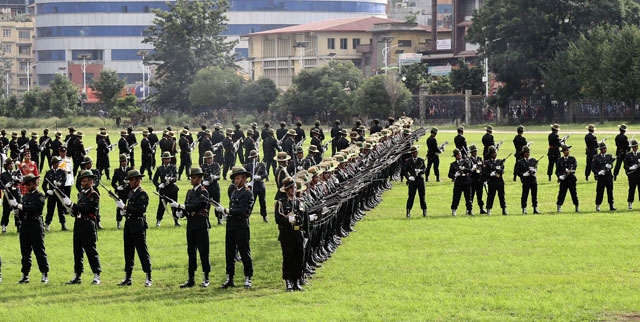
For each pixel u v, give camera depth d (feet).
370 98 350.23
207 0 448.24
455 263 67.82
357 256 72.43
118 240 84.53
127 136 153.07
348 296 57.47
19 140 152.97
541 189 120.98
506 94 333.62
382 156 118.01
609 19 324.39
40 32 631.15
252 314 52.60
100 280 66.18
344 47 488.85
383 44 468.34
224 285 62.75
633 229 82.94
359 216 93.86
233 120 378.94
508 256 70.13
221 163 147.74
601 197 98.07
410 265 67.67
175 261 73.15
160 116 423.64
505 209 97.19
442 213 99.19
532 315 51.13
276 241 82.38
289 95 388.57
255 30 609.42
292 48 500.33
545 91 317.63
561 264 66.08
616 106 323.16
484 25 331.57
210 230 90.79
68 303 58.13
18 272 70.28
